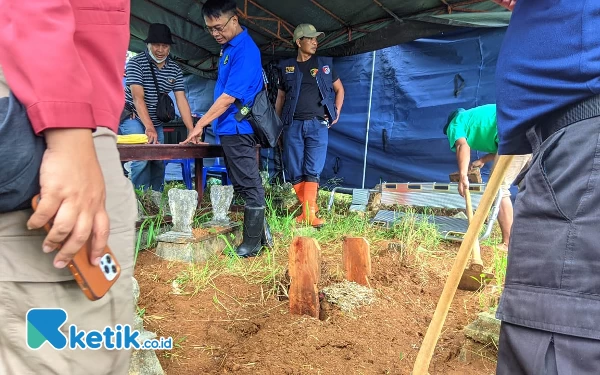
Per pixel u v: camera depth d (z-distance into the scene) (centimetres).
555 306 88
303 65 498
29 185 69
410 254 333
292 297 231
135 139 320
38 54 65
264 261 324
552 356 89
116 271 82
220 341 206
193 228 352
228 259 323
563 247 88
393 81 637
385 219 462
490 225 370
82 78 69
